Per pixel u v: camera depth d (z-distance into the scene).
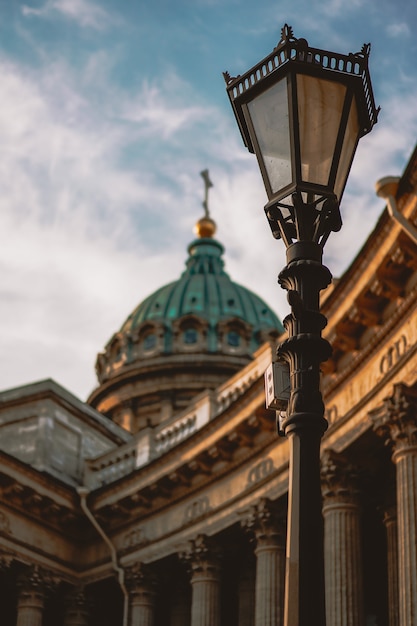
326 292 28.11
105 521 37.06
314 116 11.03
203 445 32.62
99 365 78.12
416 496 22.80
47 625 37.97
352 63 11.16
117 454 39.84
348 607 25.09
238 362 73.50
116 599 38.34
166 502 34.69
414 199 23.19
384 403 23.86
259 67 11.32
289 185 10.95
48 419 41.09
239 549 32.56
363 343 26.48
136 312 79.44
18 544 36.25
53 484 37.28
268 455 30.61
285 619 10.18
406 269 24.47
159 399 72.06
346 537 25.84
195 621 31.92
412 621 21.42
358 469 26.27
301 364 10.98
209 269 83.88
